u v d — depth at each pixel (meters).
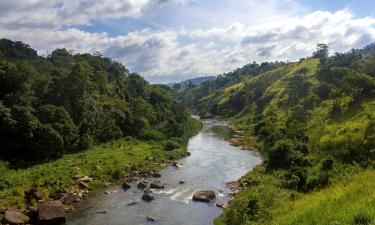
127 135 91.69
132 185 53.88
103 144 79.00
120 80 143.12
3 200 40.25
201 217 40.25
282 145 57.19
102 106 91.94
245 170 64.31
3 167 50.91
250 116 156.12
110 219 39.47
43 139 58.75
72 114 74.00
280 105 132.75
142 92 148.00
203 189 51.75
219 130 133.12
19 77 68.94
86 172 54.88
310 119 83.75
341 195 20.64
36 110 65.69
